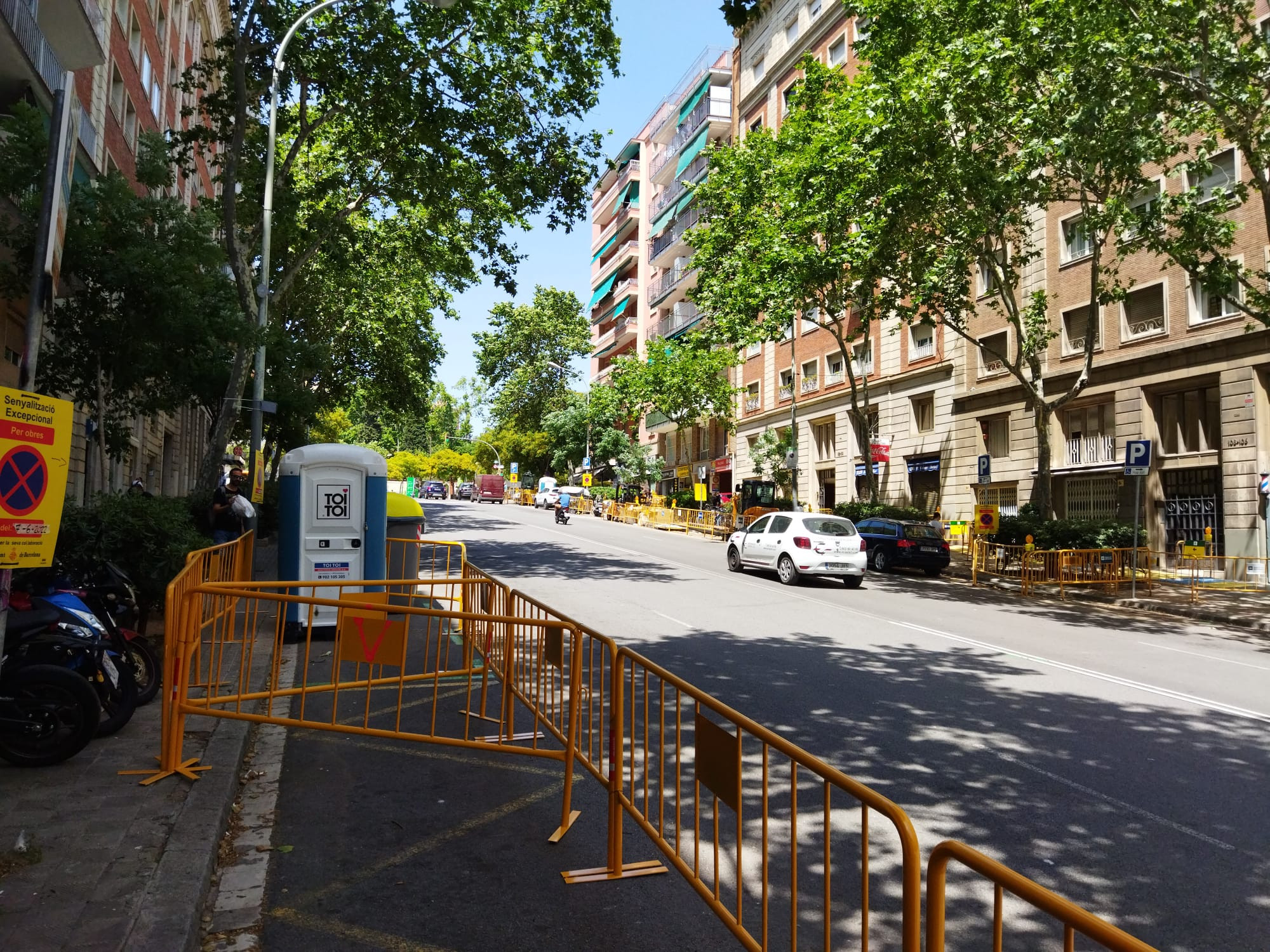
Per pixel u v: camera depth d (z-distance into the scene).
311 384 33.44
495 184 19.25
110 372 13.08
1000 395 27.67
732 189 25.33
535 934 3.52
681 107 52.84
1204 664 10.03
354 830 4.58
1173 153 15.45
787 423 41.03
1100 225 16.08
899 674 8.73
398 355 34.19
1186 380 21.47
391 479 106.62
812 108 23.28
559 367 73.56
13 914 3.25
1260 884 4.09
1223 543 20.55
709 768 3.29
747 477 44.81
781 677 8.48
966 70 15.61
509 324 72.38
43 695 4.99
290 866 4.12
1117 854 4.41
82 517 8.70
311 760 5.75
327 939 3.45
